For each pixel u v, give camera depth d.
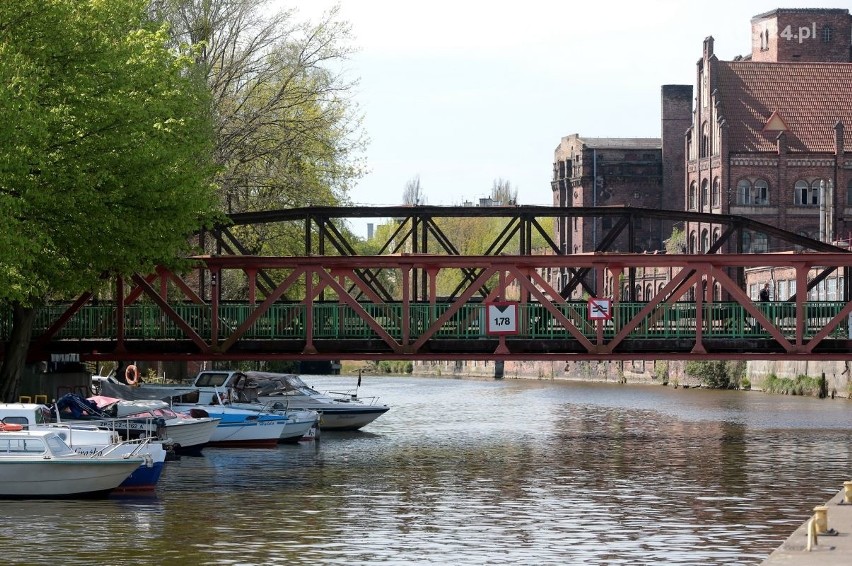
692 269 57.06
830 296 96.25
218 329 57.12
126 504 36.44
